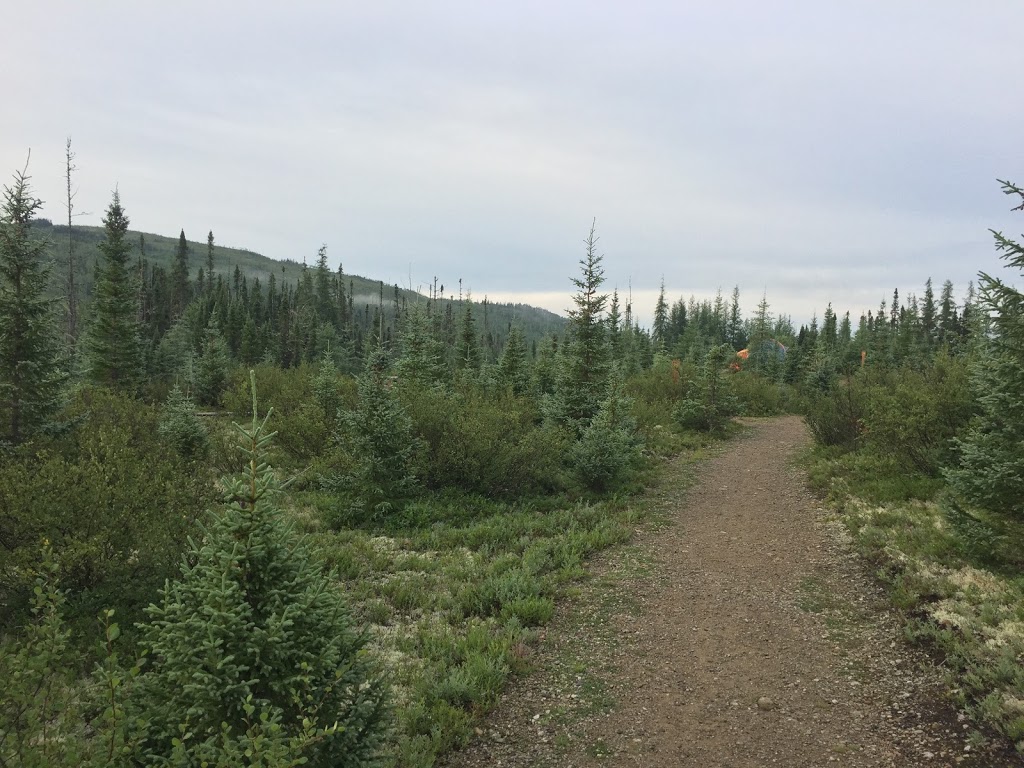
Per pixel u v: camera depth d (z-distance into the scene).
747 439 22.84
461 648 6.52
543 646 6.91
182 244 73.19
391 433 11.96
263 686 3.49
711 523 11.98
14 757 2.91
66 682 3.83
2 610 5.60
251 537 3.63
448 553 9.73
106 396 14.12
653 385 30.73
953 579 7.62
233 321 56.28
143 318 54.03
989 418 7.93
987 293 7.38
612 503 13.16
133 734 3.03
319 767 3.58
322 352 49.56
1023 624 6.21
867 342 53.19
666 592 8.52
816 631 7.17
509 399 18.44
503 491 13.19
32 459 8.29
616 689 5.98
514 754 4.97
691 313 85.69
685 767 4.79
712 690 5.96
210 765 3.00
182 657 3.35
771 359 51.16
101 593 5.94
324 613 3.79
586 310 18.30
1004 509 7.54
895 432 12.98
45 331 10.60
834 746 4.99
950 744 4.83
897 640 6.71
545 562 9.37
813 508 12.46
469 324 32.78
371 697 4.02
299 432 15.20
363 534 10.52
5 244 10.39
